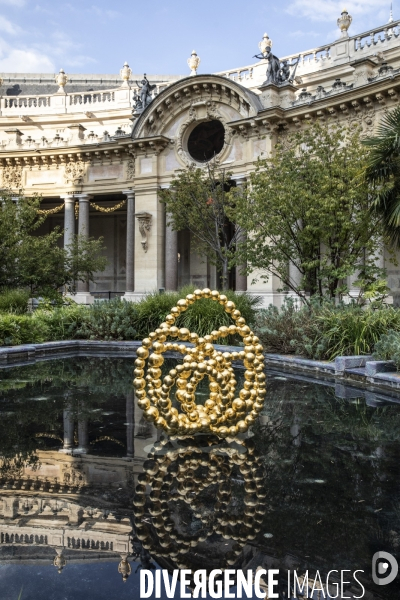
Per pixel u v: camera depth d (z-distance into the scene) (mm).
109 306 19938
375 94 23266
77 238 30453
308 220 16031
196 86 30109
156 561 3459
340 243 16188
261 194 16875
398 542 3678
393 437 6445
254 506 4301
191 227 27484
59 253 25000
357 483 4824
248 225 16875
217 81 29141
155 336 6301
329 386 10297
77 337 19234
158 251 31828
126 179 33500
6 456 5688
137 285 32062
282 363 13359
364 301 16062
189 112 30875
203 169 29781
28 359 14711
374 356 11383
